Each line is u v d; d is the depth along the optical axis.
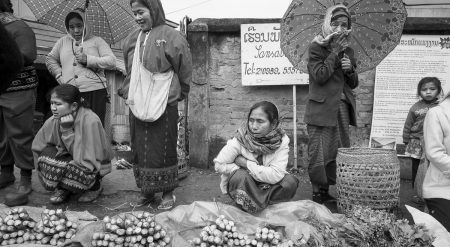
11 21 3.83
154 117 3.47
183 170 4.95
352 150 3.75
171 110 3.62
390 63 5.20
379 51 4.30
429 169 3.26
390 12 4.21
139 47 3.62
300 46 4.34
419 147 4.46
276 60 5.37
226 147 3.46
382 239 2.82
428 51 5.14
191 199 4.08
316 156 3.84
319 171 3.83
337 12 3.83
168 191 3.73
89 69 4.50
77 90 3.82
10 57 2.32
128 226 2.85
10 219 2.99
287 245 2.75
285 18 4.26
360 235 2.82
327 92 3.78
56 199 3.81
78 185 3.76
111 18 4.55
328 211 3.29
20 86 3.85
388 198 3.44
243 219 3.15
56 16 4.67
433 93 4.38
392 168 3.46
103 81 4.63
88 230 2.86
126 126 10.08
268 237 2.87
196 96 5.54
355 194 3.47
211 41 5.55
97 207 3.79
